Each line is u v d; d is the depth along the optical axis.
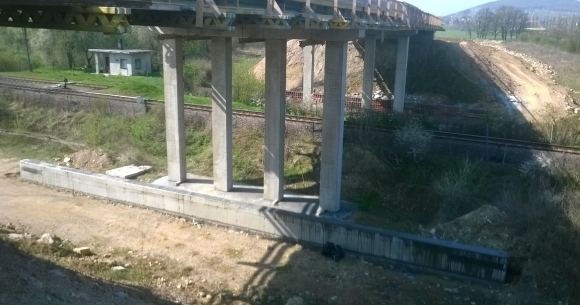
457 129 34.59
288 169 31.08
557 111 42.50
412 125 31.31
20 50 69.25
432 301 20.14
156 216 27.41
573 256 20.86
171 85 27.84
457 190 25.92
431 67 49.66
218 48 26.03
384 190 28.20
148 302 16.69
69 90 45.44
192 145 34.81
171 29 26.55
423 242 22.30
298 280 21.36
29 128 41.59
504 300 20.03
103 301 14.97
